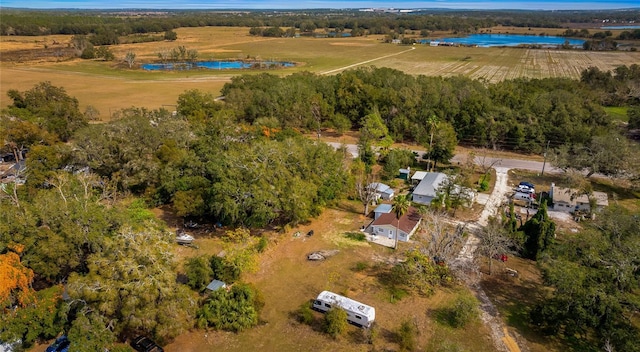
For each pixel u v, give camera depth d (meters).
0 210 41.44
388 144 86.75
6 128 74.75
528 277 48.09
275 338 38.91
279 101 104.56
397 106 100.00
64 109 91.88
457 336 39.28
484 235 52.16
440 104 97.25
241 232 51.97
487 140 92.69
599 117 93.31
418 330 39.81
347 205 65.81
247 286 41.72
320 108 104.44
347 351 37.41
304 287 46.06
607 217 48.41
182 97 104.56
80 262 42.62
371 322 39.75
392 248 53.69
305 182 56.91
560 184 72.56
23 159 78.88
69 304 35.75
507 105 98.56
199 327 39.59
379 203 65.88
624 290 39.62
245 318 39.66
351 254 52.38
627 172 71.12
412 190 71.19
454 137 83.62
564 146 79.06
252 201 52.47
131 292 34.69
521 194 67.62
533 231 51.25
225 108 104.69
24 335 36.50
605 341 37.38
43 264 40.28
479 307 42.97
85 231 42.25
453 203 62.34
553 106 93.50
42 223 42.78
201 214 56.88
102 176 64.06
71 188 54.62
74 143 65.12
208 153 64.62
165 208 63.22
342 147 80.06
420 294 45.06
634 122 98.69
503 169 81.12
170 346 37.69
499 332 39.81
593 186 73.25
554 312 38.19
